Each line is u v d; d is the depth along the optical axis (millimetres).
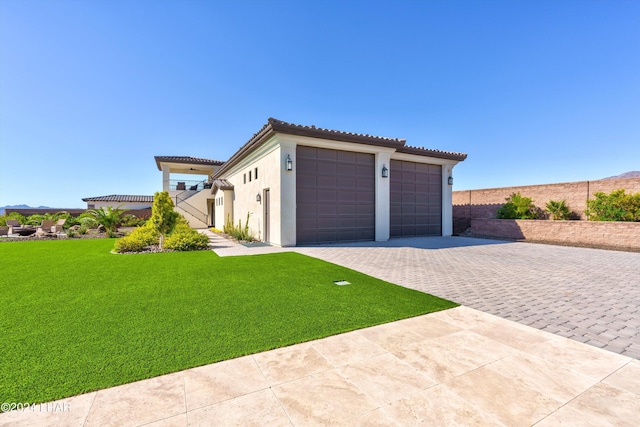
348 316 3938
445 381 2428
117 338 3182
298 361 2732
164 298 4672
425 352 2945
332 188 12188
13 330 3383
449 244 12312
